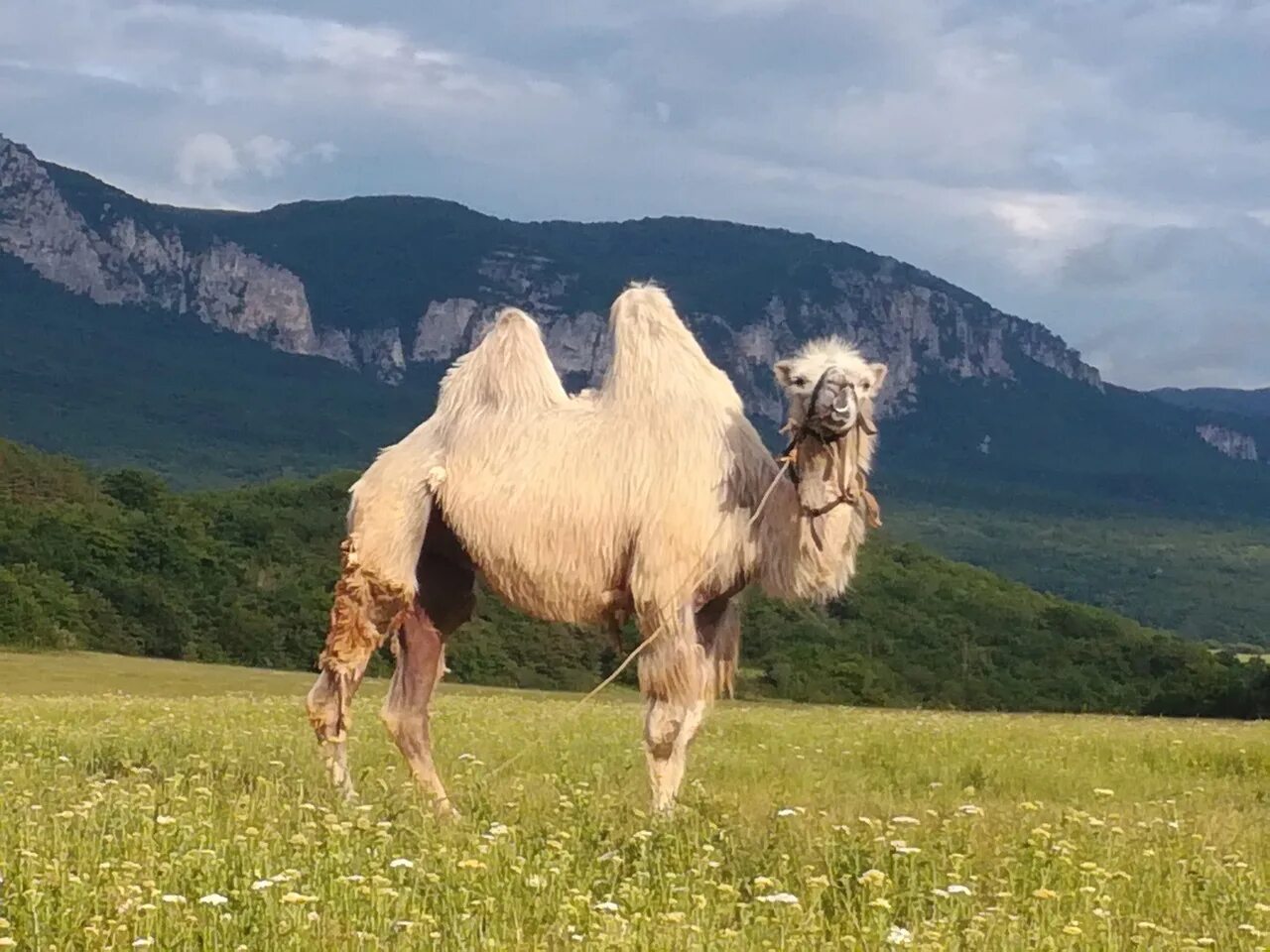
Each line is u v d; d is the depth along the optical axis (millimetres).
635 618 9859
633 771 12594
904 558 76312
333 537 71375
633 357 9758
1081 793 13203
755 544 9609
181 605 64125
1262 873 8180
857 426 9578
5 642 60219
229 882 6727
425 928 6066
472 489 9867
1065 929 6441
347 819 8227
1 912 6086
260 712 19188
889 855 7758
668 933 6086
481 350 10227
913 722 23891
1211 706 67500
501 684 51969
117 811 8180
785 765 14211
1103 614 72062
